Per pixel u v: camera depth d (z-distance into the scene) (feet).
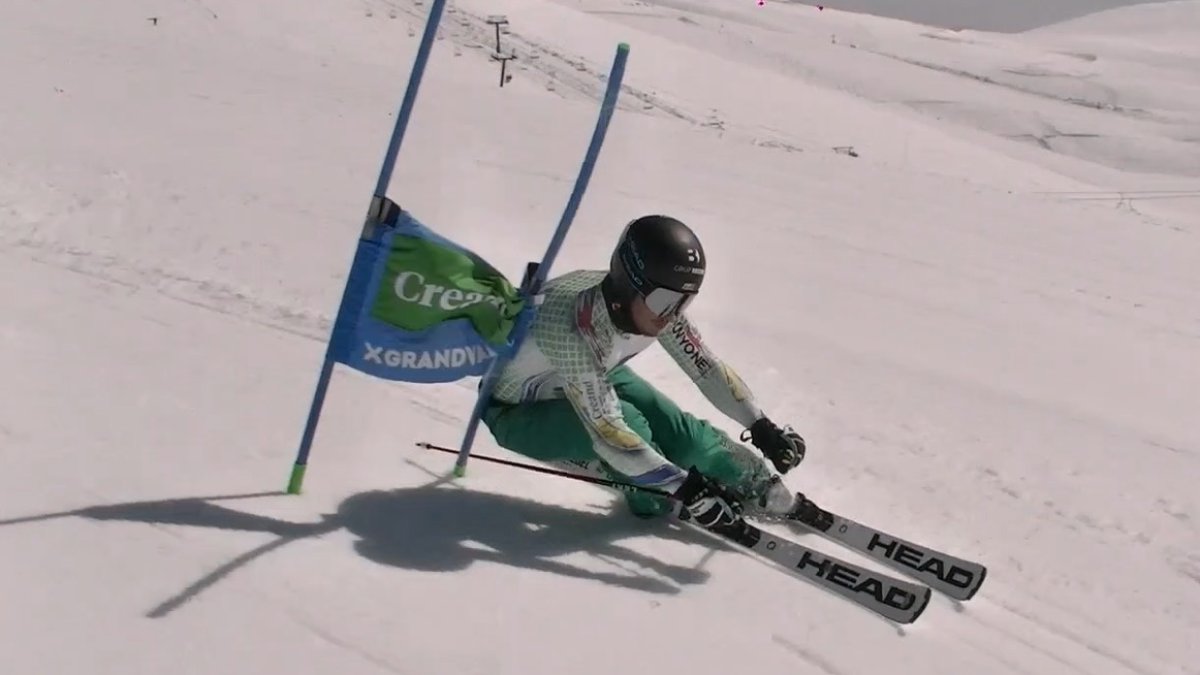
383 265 9.34
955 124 160.35
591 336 9.40
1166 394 20.51
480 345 9.72
